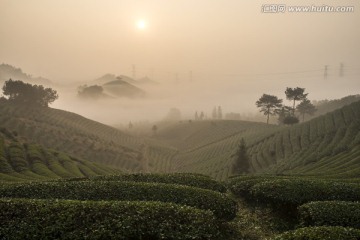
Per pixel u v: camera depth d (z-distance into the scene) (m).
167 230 17.39
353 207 19.66
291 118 146.25
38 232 16.78
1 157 66.19
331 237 14.60
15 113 149.88
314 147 93.00
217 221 21.22
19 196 22.34
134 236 17.25
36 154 76.31
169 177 29.09
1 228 16.83
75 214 17.89
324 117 116.81
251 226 22.84
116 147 146.38
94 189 23.30
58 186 23.73
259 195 25.52
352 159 65.56
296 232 15.52
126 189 23.39
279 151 104.56
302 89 162.00
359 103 112.81
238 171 84.44
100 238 16.81
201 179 28.98
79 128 164.50
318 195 23.62
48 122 153.50
